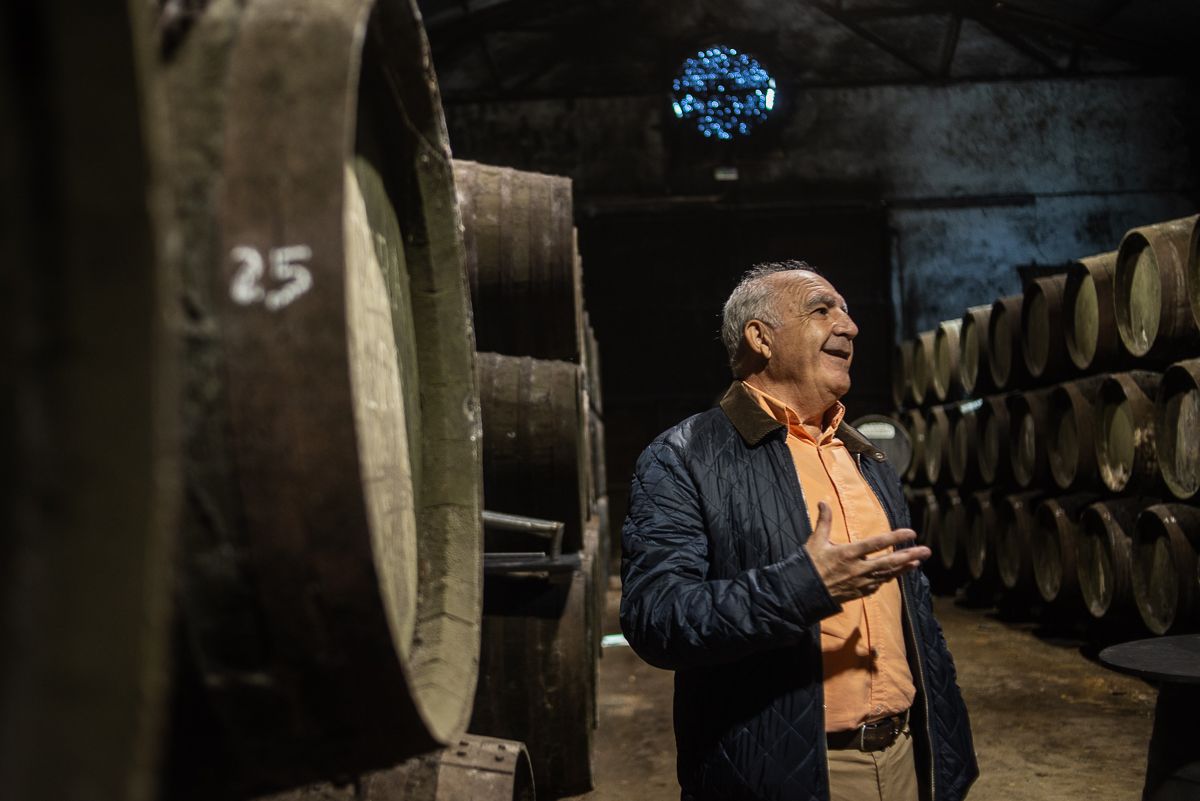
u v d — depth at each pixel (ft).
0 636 1.61
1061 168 48.03
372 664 3.10
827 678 6.73
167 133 2.82
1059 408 24.09
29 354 1.68
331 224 2.83
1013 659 21.89
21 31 1.73
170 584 1.80
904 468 28.76
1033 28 48.03
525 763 6.35
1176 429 18.74
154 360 1.72
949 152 48.26
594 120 48.88
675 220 47.93
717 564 6.89
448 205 4.55
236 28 3.01
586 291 47.73
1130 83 48.14
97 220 1.73
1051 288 24.88
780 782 6.29
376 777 5.47
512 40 49.21
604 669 22.44
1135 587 19.53
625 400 47.16
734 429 7.25
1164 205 47.88
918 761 7.02
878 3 48.78
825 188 48.29
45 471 1.67
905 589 7.23
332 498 2.85
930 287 47.57
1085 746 15.79
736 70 48.91
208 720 3.04
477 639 4.37
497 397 13.29
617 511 46.47
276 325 2.80
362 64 4.00
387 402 3.96
